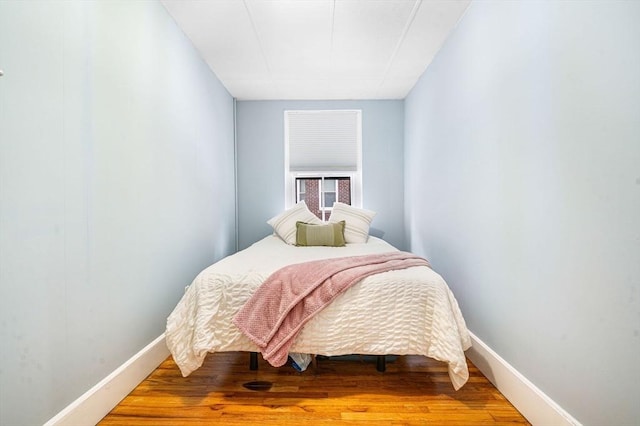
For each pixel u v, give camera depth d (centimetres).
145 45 167
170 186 194
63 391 113
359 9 191
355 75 287
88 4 126
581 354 105
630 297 89
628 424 90
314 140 361
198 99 241
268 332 146
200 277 157
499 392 150
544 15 122
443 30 213
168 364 177
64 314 114
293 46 234
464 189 194
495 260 158
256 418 132
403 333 146
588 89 101
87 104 125
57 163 111
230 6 187
